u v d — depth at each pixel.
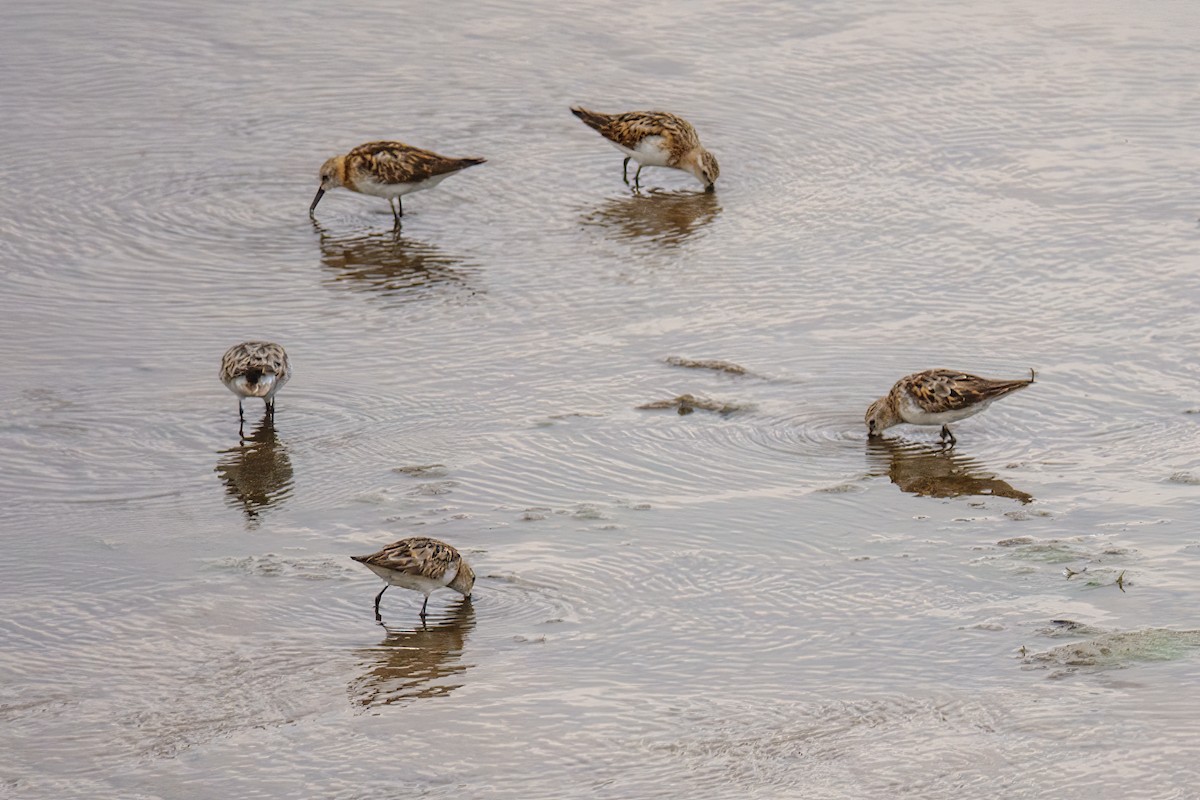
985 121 26.45
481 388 17.91
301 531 14.66
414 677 12.05
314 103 27.06
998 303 20.20
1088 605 12.81
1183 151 25.14
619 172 25.45
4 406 17.34
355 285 21.14
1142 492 15.11
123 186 24.03
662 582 13.55
